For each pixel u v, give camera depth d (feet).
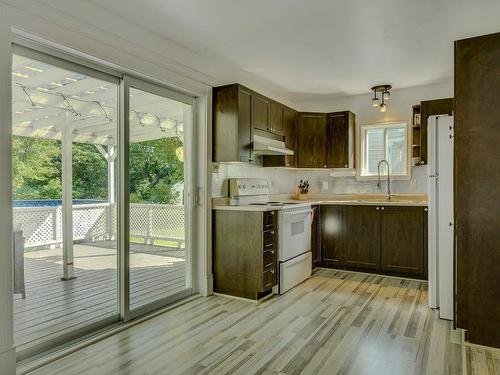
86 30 7.93
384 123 16.15
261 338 8.41
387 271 14.30
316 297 11.61
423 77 13.89
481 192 8.17
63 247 9.98
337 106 17.34
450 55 11.46
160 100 10.94
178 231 11.98
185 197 11.92
